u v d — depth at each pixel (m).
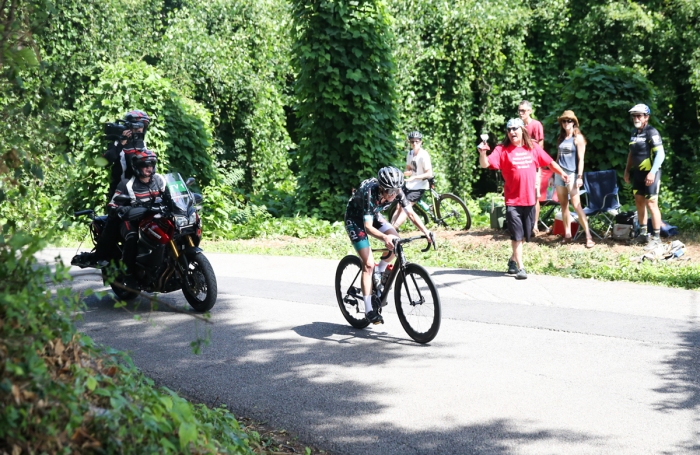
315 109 15.77
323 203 15.62
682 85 19.42
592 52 19.70
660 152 10.49
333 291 8.95
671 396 5.18
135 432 2.97
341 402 5.18
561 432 4.59
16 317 2.92
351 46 15.64
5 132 3.40
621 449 4.33
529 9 19.94
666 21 19.05
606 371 5.74
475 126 20.27
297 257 11.72
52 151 3.53
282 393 5.37
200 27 20.97
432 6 19.05
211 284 7.51
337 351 6.41
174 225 7.50
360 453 4.37
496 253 11.22
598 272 9.56
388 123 16.34
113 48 18.53
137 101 14.51
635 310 7.67
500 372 5.76
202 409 4.22
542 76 20.00
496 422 4.77
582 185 11.58
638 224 11.13
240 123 21.20
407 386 5.47
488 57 19.27
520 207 9.41
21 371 2.64
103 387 3.29
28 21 3.42
